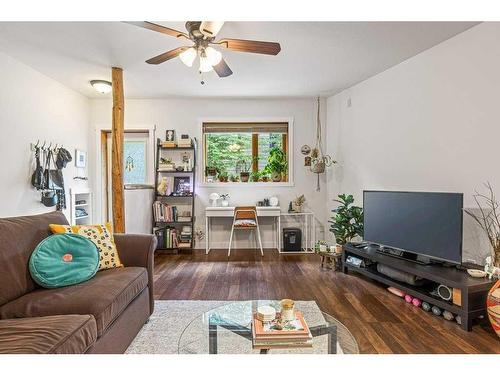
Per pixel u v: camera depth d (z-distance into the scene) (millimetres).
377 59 3459
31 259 1953
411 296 2826
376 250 3393
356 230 3881
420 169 3295
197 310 2703
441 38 2904
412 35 2842
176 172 5246
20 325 1419
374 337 2201
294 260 4434
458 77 2832
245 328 1662
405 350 2025
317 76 4051
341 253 3889
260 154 5398
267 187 5281
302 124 5246
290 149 5246
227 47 2484
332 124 5062
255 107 5223
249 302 2039
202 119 5199
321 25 2641
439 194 2699
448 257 2625
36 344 1253
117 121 3727
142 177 5305
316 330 1660
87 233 2379
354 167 4488
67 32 2803
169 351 2049
